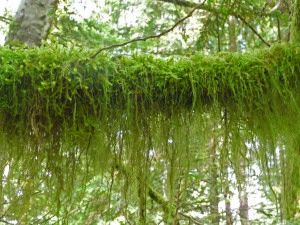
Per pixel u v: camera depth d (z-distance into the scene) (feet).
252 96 4.11
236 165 4.73
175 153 4.39
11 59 3.68
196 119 4.28
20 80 3.67
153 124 4.25
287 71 4.02
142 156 4.30
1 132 4.03
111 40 11.31
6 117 4.02
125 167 4.53
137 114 4.20
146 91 4.02
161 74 4.05
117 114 4.14
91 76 3.84
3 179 4.43
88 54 3.84
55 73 3.74
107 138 4.23
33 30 6.76
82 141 4.31
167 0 8.89
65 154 4.43
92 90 3.94
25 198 4.55
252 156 4.62
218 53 4.22
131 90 4.03
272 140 4.31
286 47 4.08
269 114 4.13
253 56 4.13
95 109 3.92
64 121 4.03
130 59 4.08
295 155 4.66
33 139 4.23
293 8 5.12
